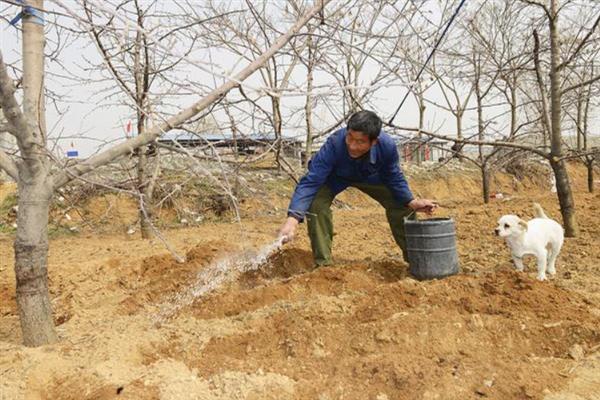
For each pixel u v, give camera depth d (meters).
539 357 3.67
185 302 5.16
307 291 5.10
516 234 5.28
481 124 11.87
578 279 5.37
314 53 6.55
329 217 6.02
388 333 3.86
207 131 4.71
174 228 10.66
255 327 4.23
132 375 3.52
